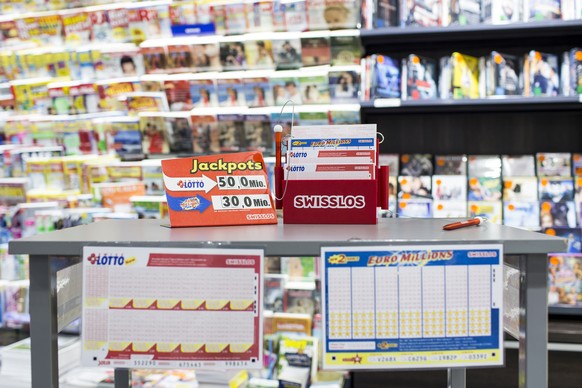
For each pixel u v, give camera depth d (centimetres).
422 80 289
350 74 275
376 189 127
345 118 276
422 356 101
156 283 102
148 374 264
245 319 102
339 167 127
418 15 278
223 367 102
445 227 116
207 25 287
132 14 293
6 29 309
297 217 129
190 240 103
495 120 320
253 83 281
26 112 310
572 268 275
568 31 277
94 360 102
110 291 102
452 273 101
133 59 295
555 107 288
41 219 293
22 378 255
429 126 325
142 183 294
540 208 284
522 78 282
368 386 271
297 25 279
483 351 101
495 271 101
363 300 100
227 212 126
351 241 100
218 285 102
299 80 277
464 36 286
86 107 303
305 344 264
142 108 293
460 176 293
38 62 306
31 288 104
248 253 101
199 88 286
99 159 302
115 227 126
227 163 129
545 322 101
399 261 100
